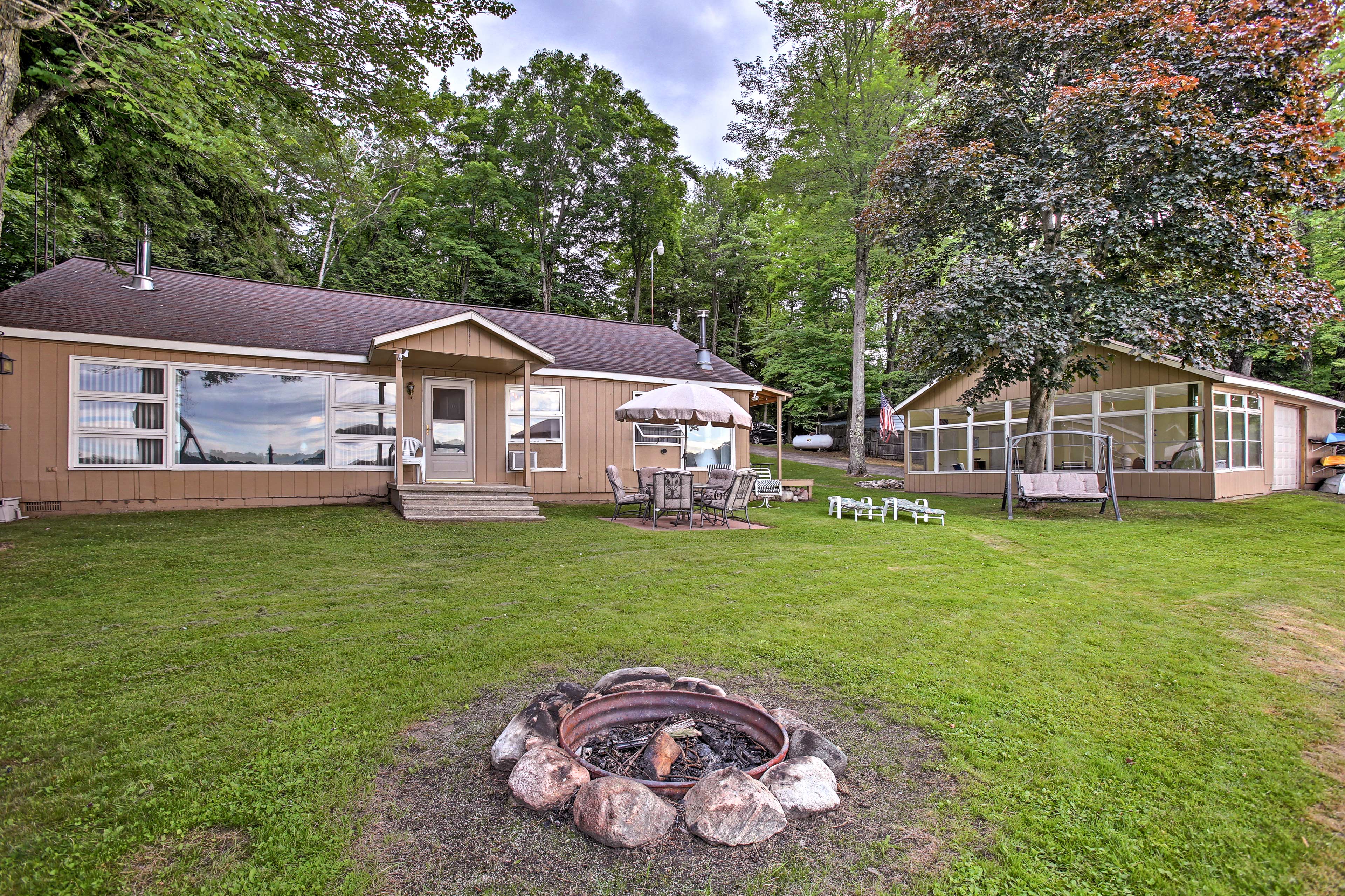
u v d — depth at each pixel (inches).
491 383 532.7
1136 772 112.3
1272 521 430.3
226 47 306.2
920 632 190.7
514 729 116.3
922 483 738.8
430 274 1189.1
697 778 104.0
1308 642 185.6
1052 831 95.0
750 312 1670.8
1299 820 99.1
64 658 156.2
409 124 441.7
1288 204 450.9
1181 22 406.3
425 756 114.0
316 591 227.3
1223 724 132.2
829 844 91.1
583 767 102.9
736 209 1608.0
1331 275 777.6
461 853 87.6
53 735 117.0
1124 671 161.0
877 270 961.5
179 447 416.2
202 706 131.0
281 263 582.2
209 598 215.0
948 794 104.4
